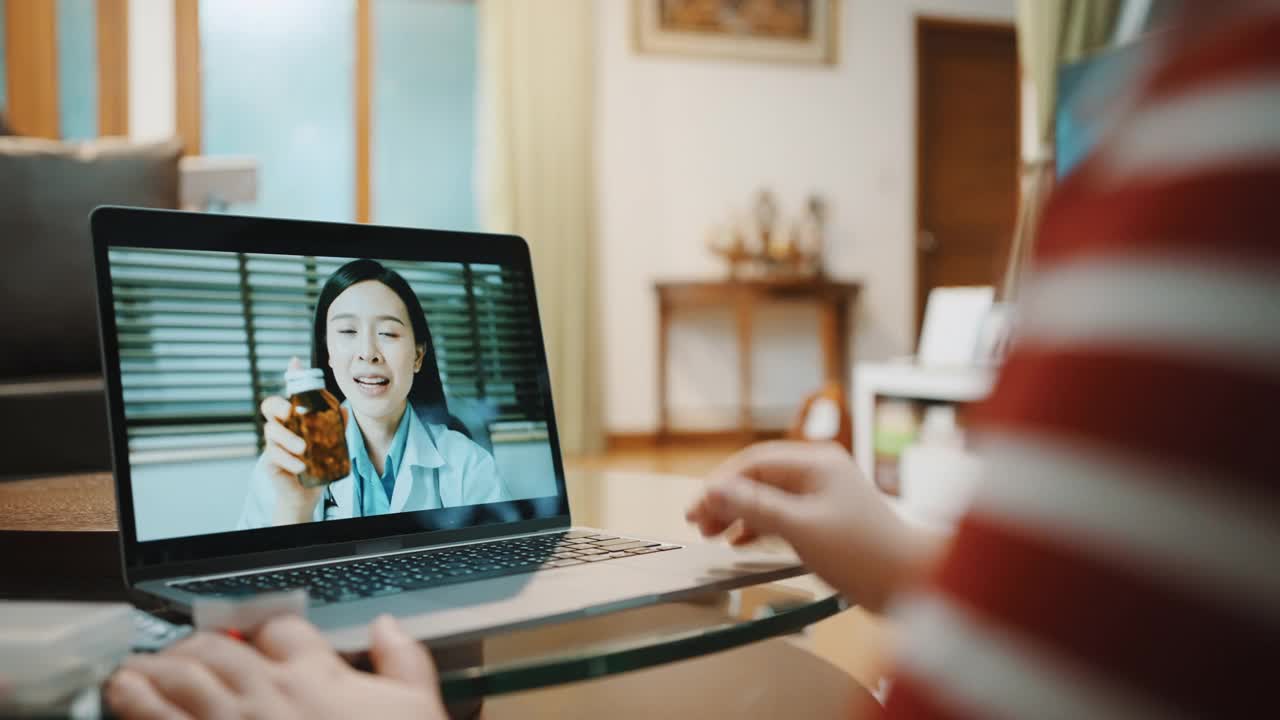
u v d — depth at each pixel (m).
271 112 4.52
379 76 4.70
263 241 0.65
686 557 0.63
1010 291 2.93
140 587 0.56
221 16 4.42
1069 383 0.15
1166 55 0.17
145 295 0.60
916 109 5.35
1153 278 0.15
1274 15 0.15
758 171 5.17
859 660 1.45
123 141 2.25
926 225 5.47
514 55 4.66
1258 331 0.14
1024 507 0.16
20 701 0.35
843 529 0.51
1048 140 3.08
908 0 5.34
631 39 4.97
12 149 2.11
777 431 5.29
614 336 5.01
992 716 0.15
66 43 4.16
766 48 5.16
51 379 2.02
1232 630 0.13
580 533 0.75
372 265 0.70
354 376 0.68
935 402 2.60
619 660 0.48
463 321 0.75
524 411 0.77
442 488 0.70
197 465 0.60
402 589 0.55
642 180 5.02
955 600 0.16
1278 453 0.13
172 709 0.33
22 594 0.70
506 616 0.49
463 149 4.83
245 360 0.63
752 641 0.52
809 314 5.32
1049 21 4.09
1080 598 0.15
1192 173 0.15
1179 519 0.14
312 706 0.33
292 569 0.60
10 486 1.08
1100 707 0.14
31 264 2.04
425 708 0.33
